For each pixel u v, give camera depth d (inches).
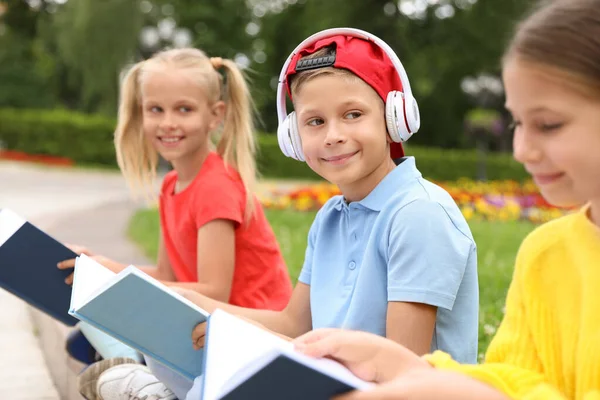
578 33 40.1
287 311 82.9
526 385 49.9
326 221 79.5
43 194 598.2
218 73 109.6
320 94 71.7
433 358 53.7
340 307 73.6
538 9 43.3
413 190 71.6
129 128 115.0
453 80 1111.6
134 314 60.6
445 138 1290.6
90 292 63.8
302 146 75.4
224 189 98.8
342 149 71.3
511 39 44.2
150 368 75.4
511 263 192.1
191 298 80.4
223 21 1285.7
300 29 1124.5
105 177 882.8
